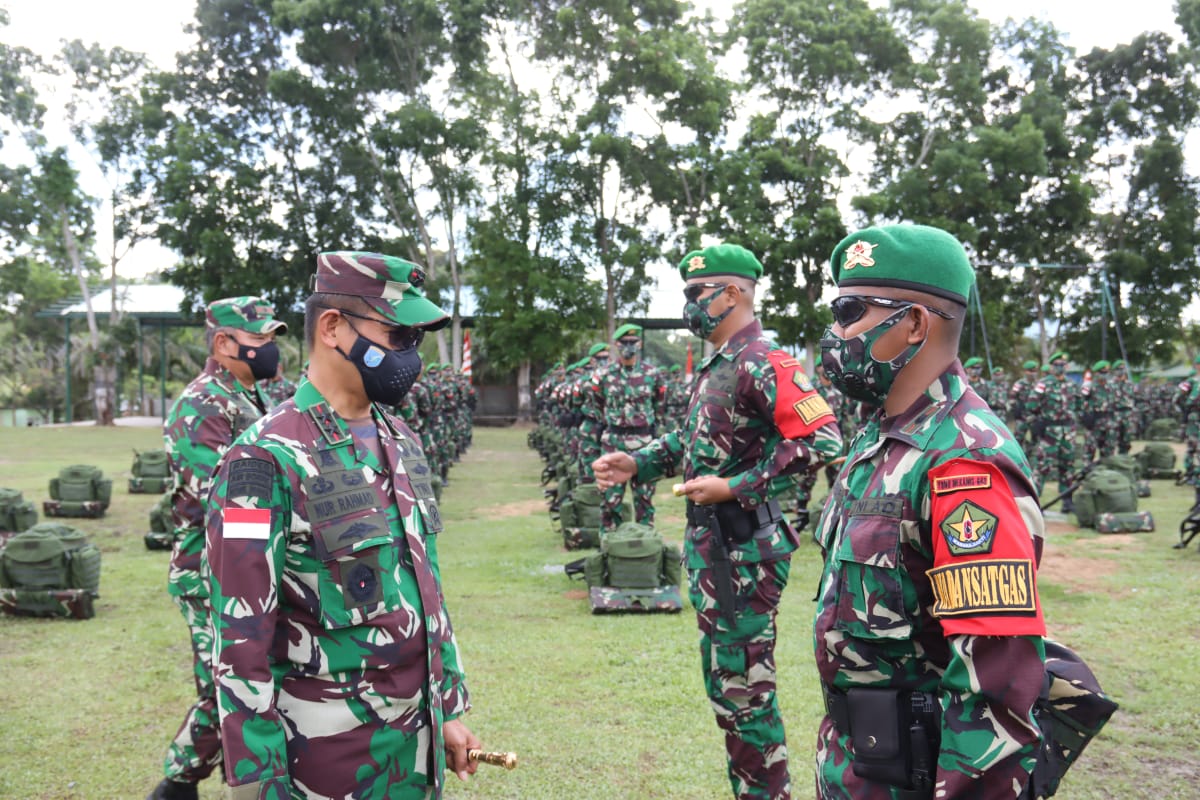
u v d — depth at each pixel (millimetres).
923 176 29172
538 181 28875
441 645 2199
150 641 5941
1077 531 10156
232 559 1895
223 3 28766
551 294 28250
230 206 28562
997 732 1549
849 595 1845
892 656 1811
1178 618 6289
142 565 8531
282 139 30172
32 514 9320
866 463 1912
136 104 31922
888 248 1839
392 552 2078
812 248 26922
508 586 7602
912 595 1761
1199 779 3832
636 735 4305
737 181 27062
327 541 1980
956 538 1605
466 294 35906
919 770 1757
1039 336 36406
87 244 43250
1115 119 32625
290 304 29875
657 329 35750
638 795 3695
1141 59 32281
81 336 44219
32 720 4551
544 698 4801
